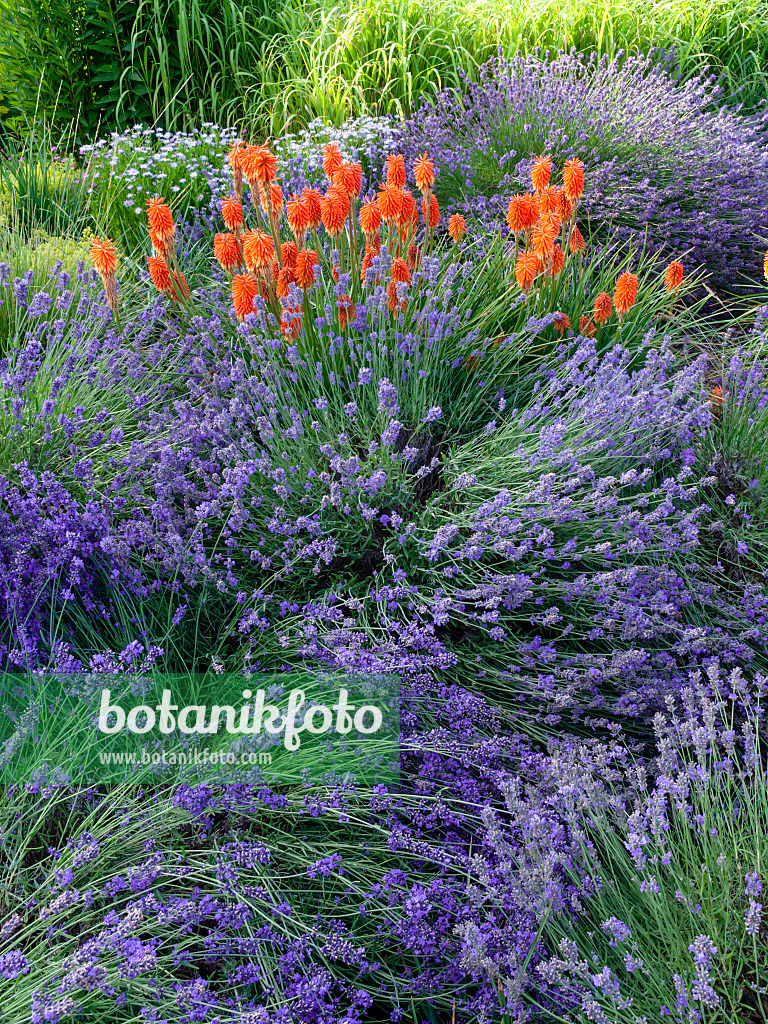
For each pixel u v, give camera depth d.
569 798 2.14
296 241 3.64
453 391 3.70
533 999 2.02
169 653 2.72
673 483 2.98
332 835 2.31
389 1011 2.15
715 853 2.11
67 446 3.19
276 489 2.95
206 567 2.72
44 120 6.28
